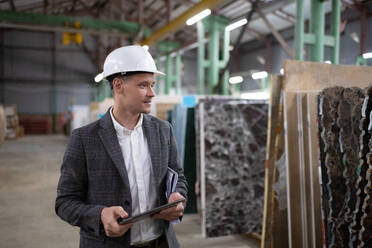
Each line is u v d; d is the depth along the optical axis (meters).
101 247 1.18
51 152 11.29
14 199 5.09
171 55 13.75
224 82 8.23
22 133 19.55
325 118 2.14
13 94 21.70
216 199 3.50
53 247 3.35
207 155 3.49
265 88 16.02
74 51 22.78
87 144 1.20
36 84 22.14
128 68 1.19
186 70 22.80
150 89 1.25
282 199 2.82
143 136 1.30
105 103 8.18
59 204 1.16
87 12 19.44
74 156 1.19
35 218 4.22
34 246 3.36
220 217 3.52
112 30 10.40
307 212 2.69
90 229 1.11
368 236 1.91
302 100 2.66
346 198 2.06
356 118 1.99
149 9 15.02
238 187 3.57
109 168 1.20
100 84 20.00
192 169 4.29
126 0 14.94
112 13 17.20
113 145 1.20
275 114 2.73
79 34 10.25
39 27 9.57
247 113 3.61
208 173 3.49
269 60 17.06
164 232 1.27
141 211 1.24
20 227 3.89
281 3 9.22
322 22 4.80
